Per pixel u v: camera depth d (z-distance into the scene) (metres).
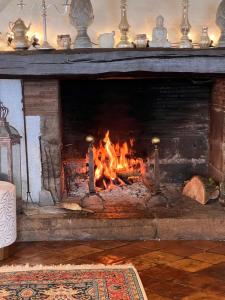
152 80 3.15
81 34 2.58
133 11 2.83
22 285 2.06
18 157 2.79
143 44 2.57
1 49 2.79
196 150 3.25
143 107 3.18
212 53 2.45
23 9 2.79
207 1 2.81
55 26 2.81
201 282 2.07
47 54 2.48
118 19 2.83
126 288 2.01
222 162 2.90
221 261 2.31
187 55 2.46
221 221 2.61
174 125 3.21
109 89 3.15
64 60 2.48
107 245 2.55
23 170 2.81
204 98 3.19
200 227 2.62
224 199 2.82
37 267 2.26
